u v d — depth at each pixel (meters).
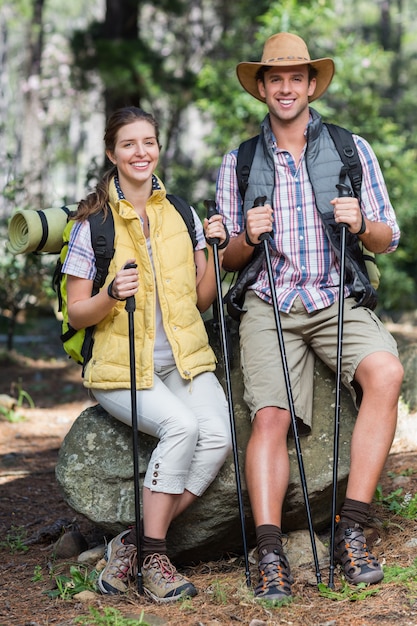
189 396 5.37
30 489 8.04
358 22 42.81
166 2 22.12
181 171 21.33
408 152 18.50
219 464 5.29
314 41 17.36
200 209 17.11
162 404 5.19
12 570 5.85
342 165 5.68
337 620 4.58
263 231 5.40
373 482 5.15
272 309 5.66
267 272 5.58
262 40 17.47
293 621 4.62
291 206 5.69
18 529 6.80
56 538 6.48
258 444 5.26
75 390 13.15
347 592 4.88
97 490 5.61
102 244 5.32
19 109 51.19
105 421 5.76
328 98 17.78
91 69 20.56
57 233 5.73
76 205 5.89
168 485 5.09
